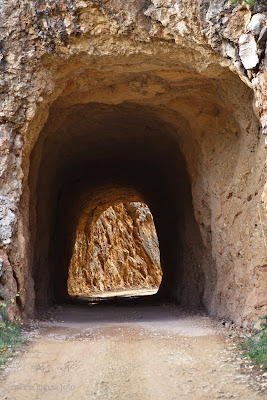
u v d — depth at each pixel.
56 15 8.73
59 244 19.66
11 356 6.55
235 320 9.48
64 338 8.15
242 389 5.04
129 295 25.77
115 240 37.50
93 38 8.88
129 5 8.48
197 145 12.20
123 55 9.12
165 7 8.30
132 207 39.91
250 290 9.08
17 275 9.13
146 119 13.51
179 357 6.50
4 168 9.15
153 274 39.22
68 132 14.03
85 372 5.83
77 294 27.62
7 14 8.96
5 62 9.09
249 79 7.69
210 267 12.57
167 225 19.81
